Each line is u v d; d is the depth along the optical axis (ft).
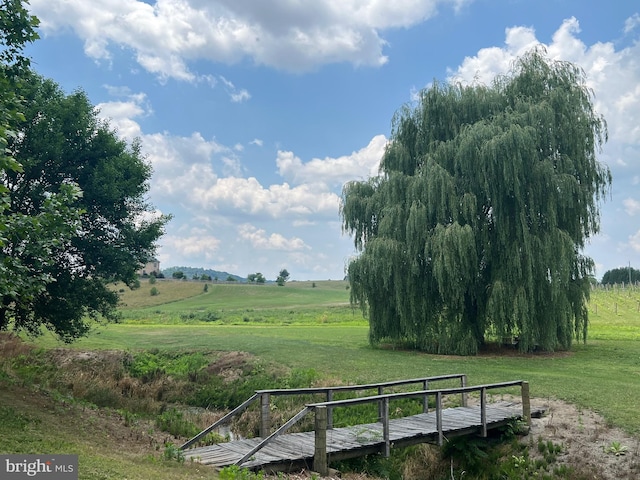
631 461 35.91
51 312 59.67
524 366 71.10
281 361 76.64
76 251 60.80
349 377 64.13
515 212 83.10
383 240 88.89
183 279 374.02
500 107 92.48
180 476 25.00
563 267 80.07
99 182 60.44
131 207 67.05
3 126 25.38
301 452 33.22
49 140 57.31
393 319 91.25
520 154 80.84
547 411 45.96
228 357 82.64
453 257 81.30
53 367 68.08
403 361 76.13
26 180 58.59
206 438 43.73
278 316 188.14
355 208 100.22
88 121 62.39
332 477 31.78
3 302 53.72
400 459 42.11
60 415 38.06
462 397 47.98
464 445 41.01
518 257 81.10
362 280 91.20
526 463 38.19
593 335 109.29
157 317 182.29
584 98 88.69
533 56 92.84
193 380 73.92
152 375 76.95
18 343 79.87
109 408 50.96
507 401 49.65
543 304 82.07
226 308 245.86
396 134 100.27
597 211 87.15
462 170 86.28
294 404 56.08
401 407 50.85
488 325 86.53
